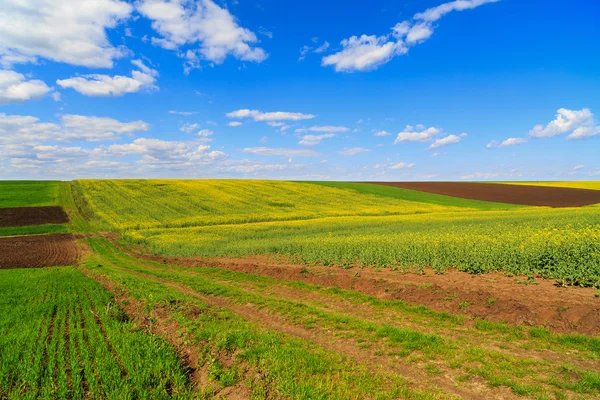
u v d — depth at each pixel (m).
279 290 16.56
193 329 10.54
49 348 9.21
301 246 25.09
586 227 25.03
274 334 10.16
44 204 57.03
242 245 29.44
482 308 11.22
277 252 25.28
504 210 55.38
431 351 8.76
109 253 31.64
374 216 49.38
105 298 15.04
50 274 21.92
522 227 27.86
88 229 44.25
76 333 10.56
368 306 13.24
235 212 51.44
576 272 12.69
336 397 6.54
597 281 11.99
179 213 49.94
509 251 16.47
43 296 15.88
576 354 8.25
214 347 9.12
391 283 14.65
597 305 9.93
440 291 12.88
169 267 24.64
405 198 69.50
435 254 17.91
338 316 11.89
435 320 11.26
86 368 8.01
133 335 10.05
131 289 16.12
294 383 7.04
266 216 48.81
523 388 6.71
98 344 9.46
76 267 25.95
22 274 22.11
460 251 17.69
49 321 12.15
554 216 37.94
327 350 9.12
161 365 8.19
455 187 87.44
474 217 42.25
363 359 8.66
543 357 8.20
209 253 27.53
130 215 48.31
